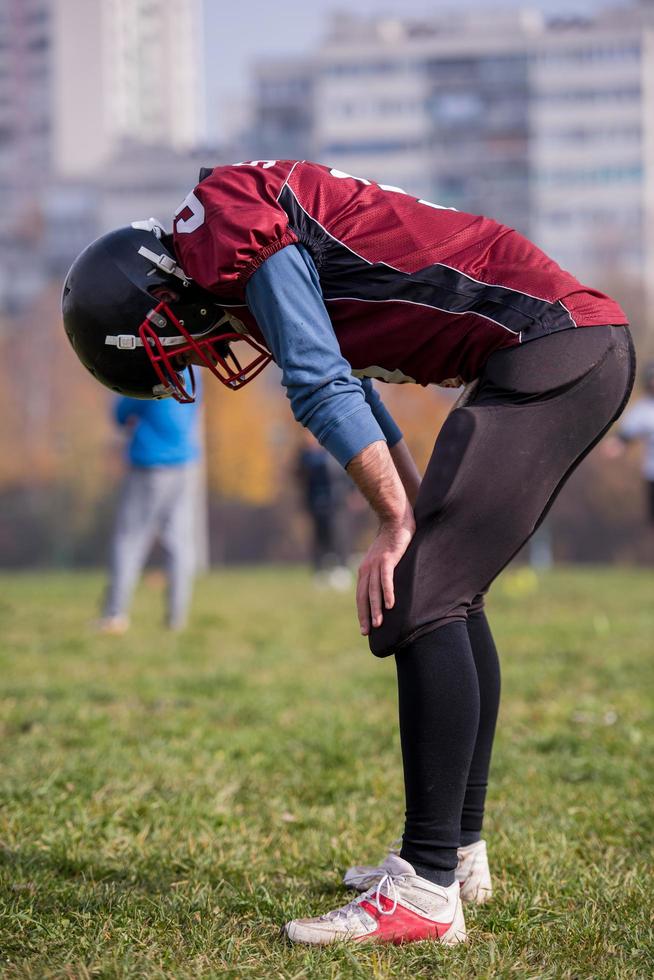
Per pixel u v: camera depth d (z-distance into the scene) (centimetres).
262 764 645
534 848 479
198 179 396
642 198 13675
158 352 390
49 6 17388
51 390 8150
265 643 1226
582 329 365
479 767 425
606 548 7175
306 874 460
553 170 13812
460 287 366
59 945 372
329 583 2325
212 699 867
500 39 13812
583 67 13750
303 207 372
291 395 364
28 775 596
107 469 7925
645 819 526
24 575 3094
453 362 373
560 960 367
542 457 361
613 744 676
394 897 376
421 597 357
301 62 14600
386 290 366
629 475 7075
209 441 7731
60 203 13388
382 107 13975
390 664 1060
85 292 385
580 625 1315
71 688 895
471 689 366
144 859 469
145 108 19475
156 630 1331
